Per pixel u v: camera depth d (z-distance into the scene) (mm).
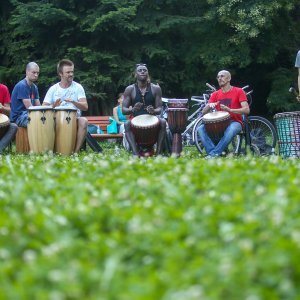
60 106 12297
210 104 11977
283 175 5574
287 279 2438
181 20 26203
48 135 12180
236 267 2504
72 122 12305
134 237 3053
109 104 26781
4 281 2518
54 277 2430
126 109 11680
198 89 27922
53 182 5242
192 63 27656
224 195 4199
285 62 29109
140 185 4801
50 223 3381
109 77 25500
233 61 26734
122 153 12492
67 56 25766
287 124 11016
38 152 12211
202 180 5141
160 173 5922
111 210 3719
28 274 2531
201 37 27203
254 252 2801
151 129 11305
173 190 4387
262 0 25672
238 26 25547
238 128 11773
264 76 28812
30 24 25422
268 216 3375
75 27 25953
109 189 4727
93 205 3824
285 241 2814
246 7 25781
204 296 2221
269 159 7680
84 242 3098
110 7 25562
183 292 2248
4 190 5066
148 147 11633
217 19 26609
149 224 3229
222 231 3074
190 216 3396
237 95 12031
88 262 2727
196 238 3021
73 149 12438
